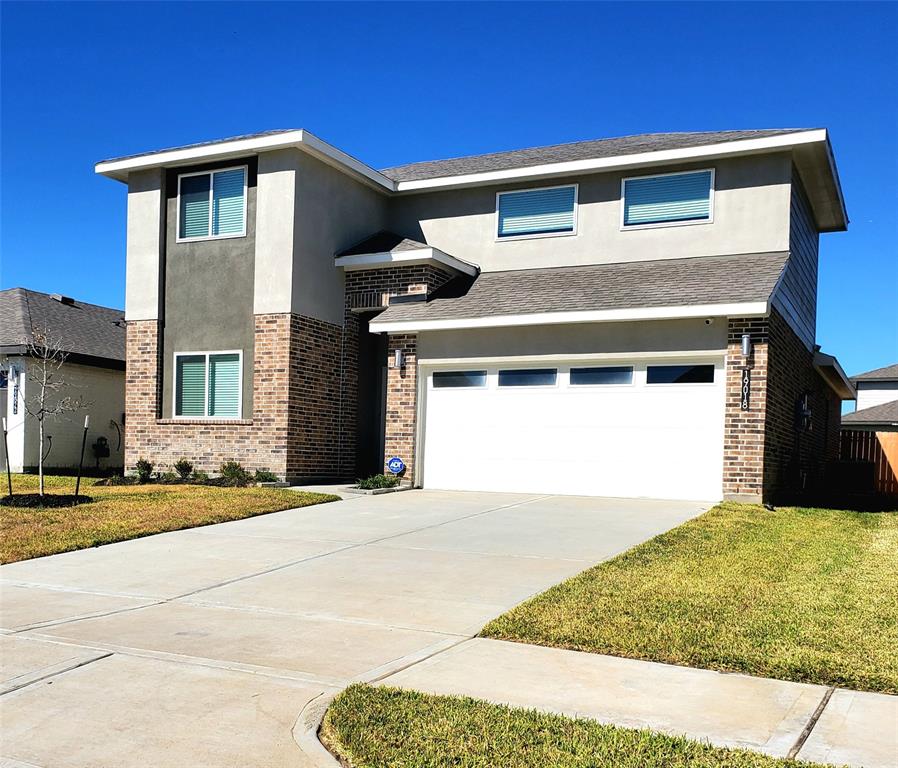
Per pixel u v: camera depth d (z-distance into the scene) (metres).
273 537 10.70
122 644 6.19
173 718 4.73
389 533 10.91
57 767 4.13
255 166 16.69
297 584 8.19
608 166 16.75
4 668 5.62
